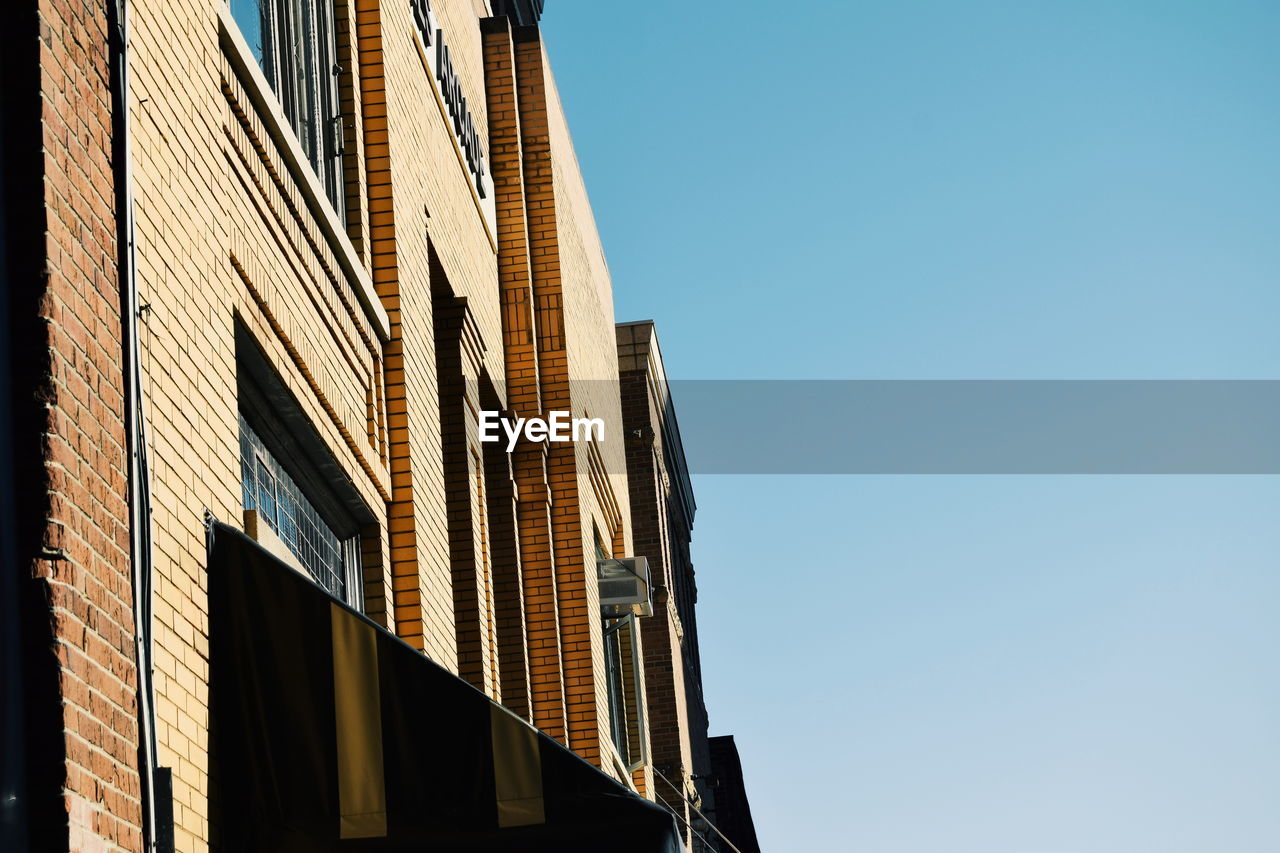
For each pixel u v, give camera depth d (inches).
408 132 471.8
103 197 233.1
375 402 412.2
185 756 244.8
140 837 218.2
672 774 1037.2
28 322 208.4
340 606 271.7
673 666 1073.5
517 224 690.2
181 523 255.4
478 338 591.2
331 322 373.1
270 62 379.9
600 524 791.7
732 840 1376.7
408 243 451.5
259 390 329.7
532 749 273.9
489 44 713.0
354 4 445.7
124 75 241.1
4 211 211.5
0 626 198.2
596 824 272.8
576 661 663.8
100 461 219.9
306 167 360.2
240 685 266.1
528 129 729.6
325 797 262.7
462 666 529.3
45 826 195.0
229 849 259.6
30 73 215.3
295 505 356.5
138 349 239.9
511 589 625.3
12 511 202.5
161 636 239.8
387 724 268.2
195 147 286.2
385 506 412.8
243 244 310.2
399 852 263.3
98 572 214.7
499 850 267.6
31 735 197.3
